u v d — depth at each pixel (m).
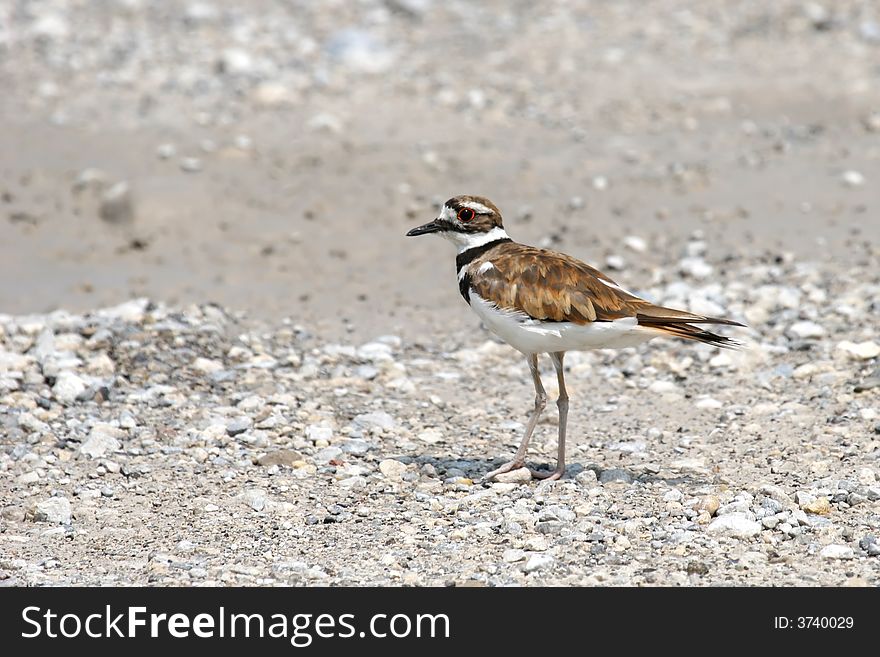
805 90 23.03
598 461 10.62
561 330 9.48
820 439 10.77
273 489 10.02
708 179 19.20
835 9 28.42
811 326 13.77
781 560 8.38
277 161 19.91
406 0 29.09
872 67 24.19
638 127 21.69
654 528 8.98
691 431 11.36
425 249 17.36
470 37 27.12
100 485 10.09
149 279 16.11
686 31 27.31
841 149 20.25
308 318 15.05
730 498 9.55
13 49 25.19
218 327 14.29
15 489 9.95
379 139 20.95
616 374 13.08
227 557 8.69
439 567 8.42
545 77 24.31
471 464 10.60
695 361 13.37
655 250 16.89
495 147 20.67
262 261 16.88
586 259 16.64
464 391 12.77
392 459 10.62
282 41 26.50
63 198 18.38
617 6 29.56
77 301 15.29
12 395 11.87
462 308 15.51
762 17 28.17
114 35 26.55
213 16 28.23
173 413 11.76
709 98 22.97
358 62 24.80
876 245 16.45
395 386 12.79
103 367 12.72
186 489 10.02
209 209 18.16
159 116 21.73
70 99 22.41
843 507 9.23
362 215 18.23
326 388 12.66
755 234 17.16
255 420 11.65
